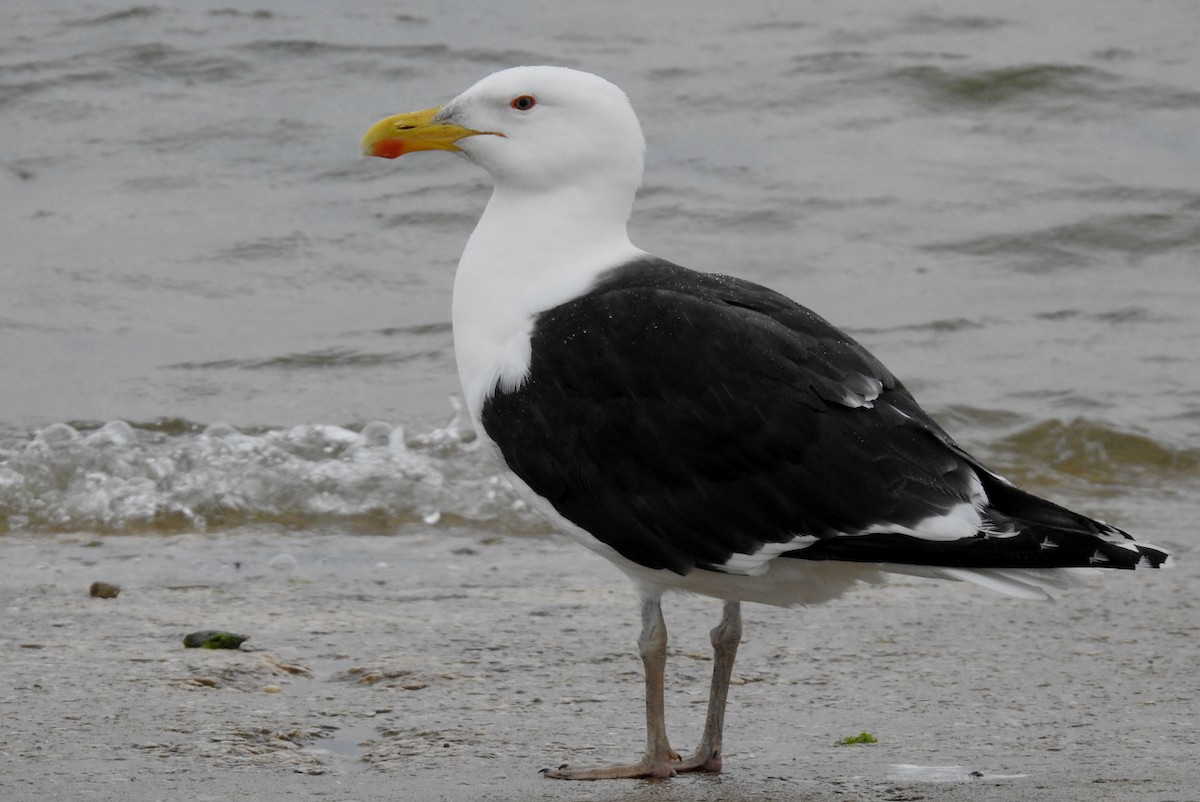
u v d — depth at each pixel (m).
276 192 23.83
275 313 19.70
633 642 10.03
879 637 10.24
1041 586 6.84
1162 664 9.55
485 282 7.93
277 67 28.56
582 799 7.05
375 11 31.50
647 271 7.82
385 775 7.34
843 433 6.98
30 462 14.44
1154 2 32.91
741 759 7.72
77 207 23.14
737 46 30.00
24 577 11.70
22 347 18.33
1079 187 24.44
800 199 23.83
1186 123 27.17
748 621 10.66
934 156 25.75
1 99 27.09
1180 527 13.88
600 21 31.70
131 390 17.06
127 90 27.62
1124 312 20.30
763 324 7.26
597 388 7.35
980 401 17.19
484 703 8.64
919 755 7.74
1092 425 16.33
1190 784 7.13
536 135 8.05
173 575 11.94
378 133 8.29
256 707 8.41
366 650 9.71
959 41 30.56
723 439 7.09
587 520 7.41
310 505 14.12
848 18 31.73
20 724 7.91
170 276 20.75
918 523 6.81
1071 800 6.90
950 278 21.53
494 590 11.56
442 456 15.12
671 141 25.98
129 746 7.61
